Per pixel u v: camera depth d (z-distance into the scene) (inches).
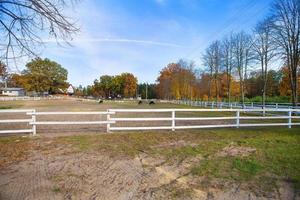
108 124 487.2
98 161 301.7
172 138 436.8
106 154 331.6
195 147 371.9
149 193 214.5
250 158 315.9
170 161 303.9
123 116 893.2
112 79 4564.5
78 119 772.6
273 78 2117.4
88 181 239.6
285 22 1015.0
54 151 342.3
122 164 291.7
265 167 283.1
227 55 1851.6
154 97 4399.6
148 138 433.1
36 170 267.6
